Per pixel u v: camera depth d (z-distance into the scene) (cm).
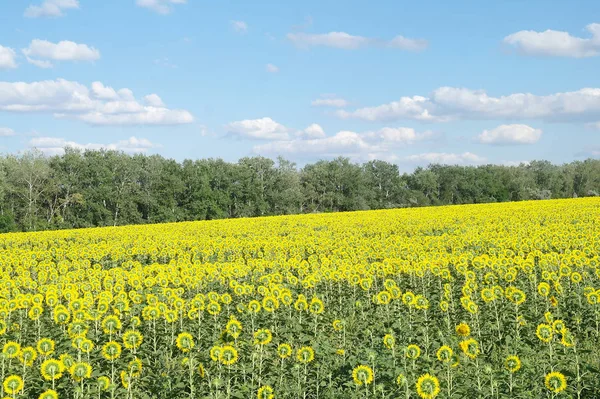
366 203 11225
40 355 1084
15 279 2059
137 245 3253
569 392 883
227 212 9662
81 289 1788
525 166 14050
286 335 1209
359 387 905
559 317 1268
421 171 12181
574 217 3519
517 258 1775
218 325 1242
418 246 2322
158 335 1214
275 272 2041
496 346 1136
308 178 11325
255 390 927
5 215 7381
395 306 1391
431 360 968
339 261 2081
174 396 938
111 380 951
